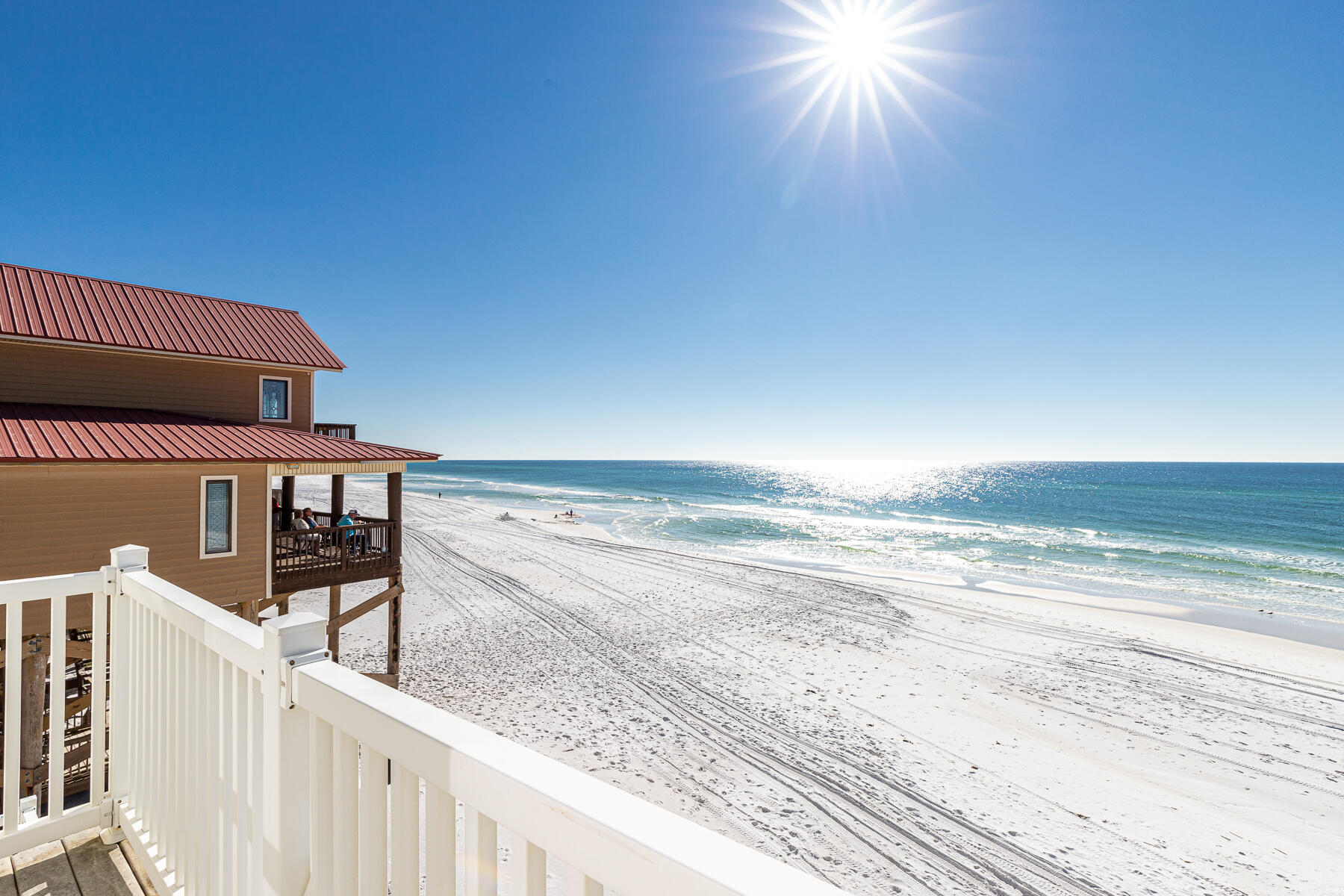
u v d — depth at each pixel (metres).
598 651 14.55
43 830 2.63
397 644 11.80
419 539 31.16
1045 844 7.63
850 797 8.52
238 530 9.71
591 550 28.83
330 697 1.30
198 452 9.05
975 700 12.06
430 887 1.07
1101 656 14.84
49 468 7.99
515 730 10.30
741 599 19.88
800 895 0.60
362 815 1.23
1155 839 7.77
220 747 1.83
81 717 7.62
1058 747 10.15
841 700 11.91
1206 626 17.72
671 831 0.74
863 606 19.27
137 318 11.74
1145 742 10.41
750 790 8.64
